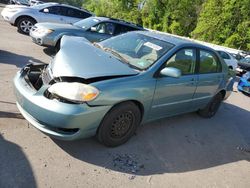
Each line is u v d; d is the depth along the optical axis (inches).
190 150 176.2
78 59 142.3
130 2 1914.4
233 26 1389.0
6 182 112.0
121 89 139.8
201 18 1518.2
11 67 257.3
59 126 127.1
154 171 143.0
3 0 1237.7
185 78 183.3
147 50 171.9
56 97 127.8
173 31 1738.4
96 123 136.2
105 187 123.1
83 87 128.0
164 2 1750.7
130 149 157.3
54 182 118.7
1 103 177.0
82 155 141.1
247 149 200.2
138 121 159.5
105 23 372.8
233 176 159.0
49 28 338.6
